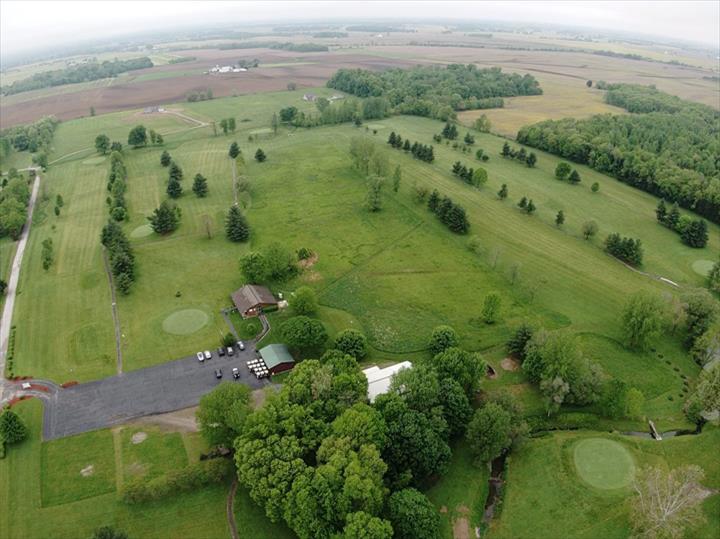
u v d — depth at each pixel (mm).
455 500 70750
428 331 105875
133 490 68750
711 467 76062
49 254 129250
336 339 97062
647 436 83250
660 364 98062
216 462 72250
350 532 56094
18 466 74875
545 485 73062
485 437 73000
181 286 120375
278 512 62500
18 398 87625
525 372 92500
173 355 98375
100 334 103812
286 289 120062
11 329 105312
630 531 66500
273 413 71250
